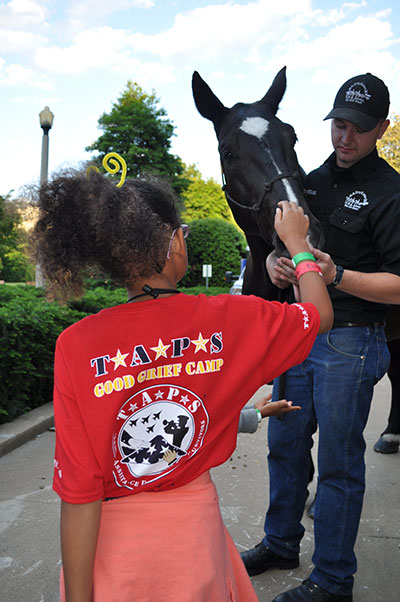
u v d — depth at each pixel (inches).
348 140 76.7
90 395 38.9
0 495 121.6
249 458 146.9
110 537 41.1
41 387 186.1
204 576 41.4
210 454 44.5
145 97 974.4
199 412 42.0
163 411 41.1
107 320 41.2
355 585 90.0
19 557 97.6
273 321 44.1
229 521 111.0
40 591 88.0
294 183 85.4
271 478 90.1
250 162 90.0
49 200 41.5
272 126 92.4
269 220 86.7
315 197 83.8
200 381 41.6
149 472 41.5
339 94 79.4
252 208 89.2
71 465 38.1
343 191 80.2
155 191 43.5
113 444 39.7
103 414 38.7
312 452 156.4
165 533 41.4
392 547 102.1
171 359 40.8
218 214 1653.5
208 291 591.5
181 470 42.6
